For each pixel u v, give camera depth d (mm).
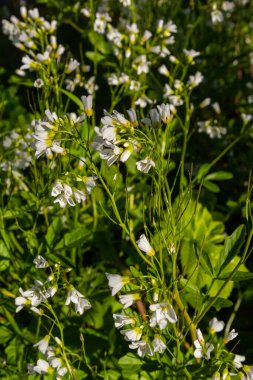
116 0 720
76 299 438
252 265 625
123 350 506
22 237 549
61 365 442
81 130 545
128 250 563
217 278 454
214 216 643
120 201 577
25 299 444
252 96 742
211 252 567
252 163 690
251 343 583
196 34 753
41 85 537
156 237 522
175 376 465
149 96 656
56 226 516
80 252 577
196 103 741
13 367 504
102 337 516
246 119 642
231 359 446
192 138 721
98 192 556
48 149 424
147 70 609
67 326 517
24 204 577
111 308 557
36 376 490
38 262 453
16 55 1018
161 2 773
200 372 447
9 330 523
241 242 449
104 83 714
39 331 517
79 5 717
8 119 781
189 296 495
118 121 413
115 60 663
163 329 433
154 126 433
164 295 418
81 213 614
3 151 589
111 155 419
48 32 589
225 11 782
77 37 797
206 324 567
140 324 432
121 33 660
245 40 892
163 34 616
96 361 502
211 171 707
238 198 701
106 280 577
